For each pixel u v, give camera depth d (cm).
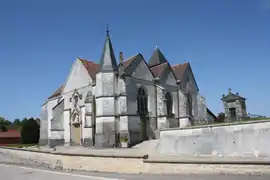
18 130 8019
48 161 2612
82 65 4428
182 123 4466
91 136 3894
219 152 2280
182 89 4619
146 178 1595
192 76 5069
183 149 2541
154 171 1773
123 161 1938
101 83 3772
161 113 4106
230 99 3156
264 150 2030
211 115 5403
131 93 3822
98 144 3647
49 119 5250
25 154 3070
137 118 3794
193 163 1633
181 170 1666
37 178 1881
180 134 2589
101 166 2062
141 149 3134
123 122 3631
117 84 3788
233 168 1508
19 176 2039
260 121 2075
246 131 2144
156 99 4197
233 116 3117
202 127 2427
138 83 3969
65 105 4672
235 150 2186
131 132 3662
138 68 4022
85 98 4175
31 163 2911
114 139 3600
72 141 4425
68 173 2019
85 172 2048
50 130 4688
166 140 2700
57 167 2439
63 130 4628
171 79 4581
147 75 4153
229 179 1388
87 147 3781
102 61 3866
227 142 2244
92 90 4106
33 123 6188
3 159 3512
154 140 3644
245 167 1475
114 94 3741
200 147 2419
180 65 5081
